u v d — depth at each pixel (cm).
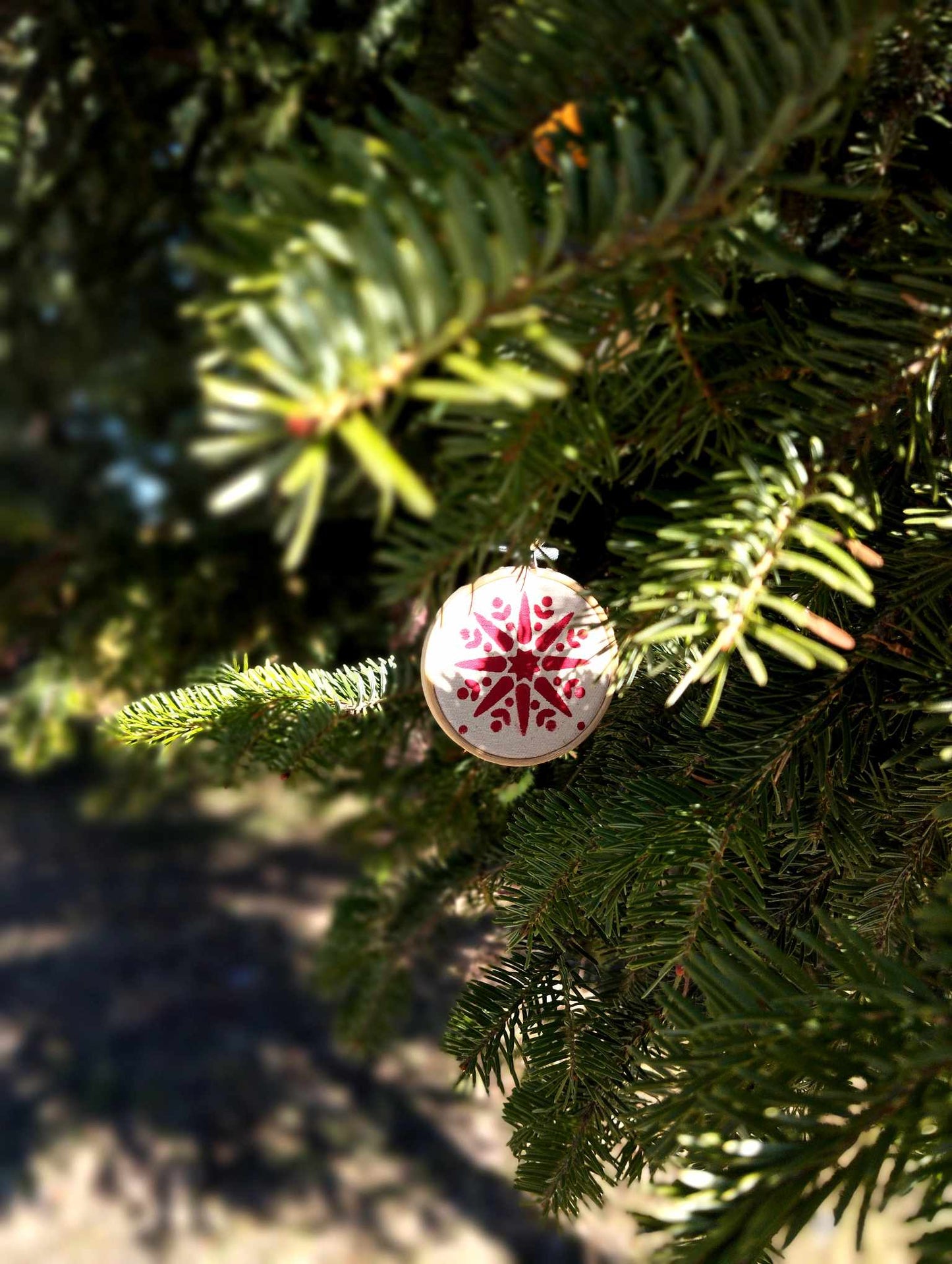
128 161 85
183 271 102
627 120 24
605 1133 44
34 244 102
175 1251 221
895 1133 26
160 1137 254
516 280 20
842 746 40
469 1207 231
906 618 38
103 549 98
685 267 25
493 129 26
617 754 47
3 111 61
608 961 47
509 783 54
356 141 21
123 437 144
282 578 94
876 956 30
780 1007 30
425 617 53
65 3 74
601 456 30
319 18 73
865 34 23
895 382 32
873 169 35
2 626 97
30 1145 250
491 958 63
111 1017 303
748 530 30
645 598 32
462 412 27
